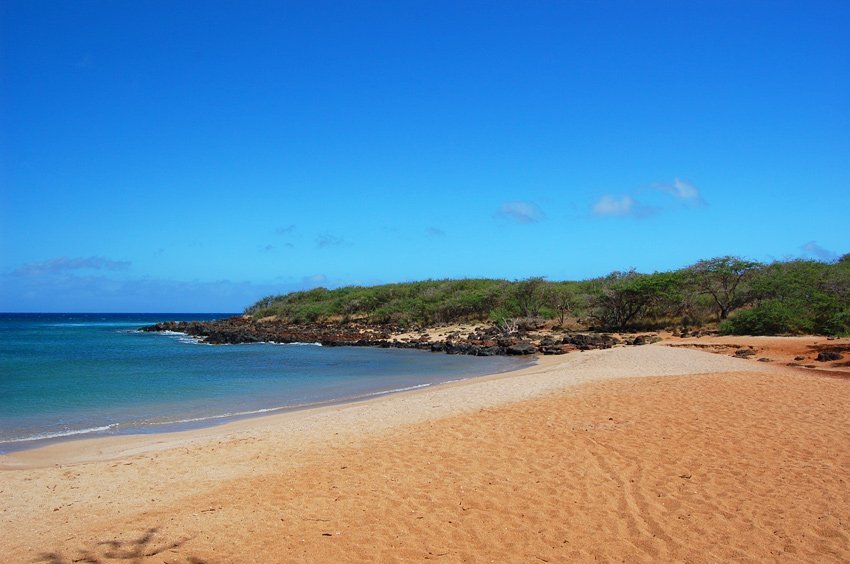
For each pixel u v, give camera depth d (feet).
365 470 30.14
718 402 42.68
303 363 101.55
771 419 37.06
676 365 66.39
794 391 46.65
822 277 106.11
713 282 119.75
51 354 121.60
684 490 25.48
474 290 176.04
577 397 46.93
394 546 21.27
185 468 32.37
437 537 21.93
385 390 68.28
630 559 19.84
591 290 152.46
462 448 33.22
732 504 23.77
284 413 53.01
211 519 24.18
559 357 93.04
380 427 40.65
